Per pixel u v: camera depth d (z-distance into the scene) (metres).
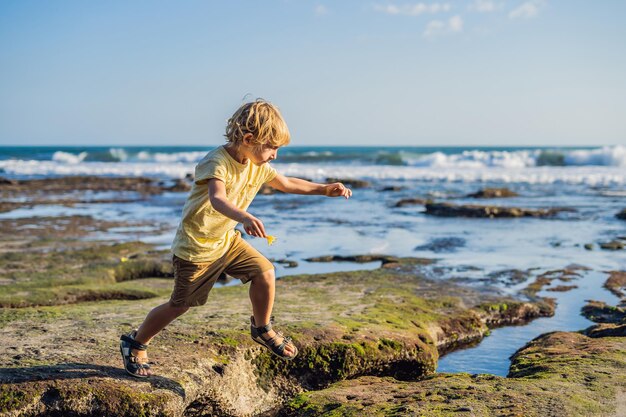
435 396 4.38
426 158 48.44
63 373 4.23
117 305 6.92
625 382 4.55
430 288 8.66
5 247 12.64
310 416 4.41
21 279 9.30
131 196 27.23
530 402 4.12
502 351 6.55
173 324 5.70
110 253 11.86
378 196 26.86
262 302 4.21
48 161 55.25
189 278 4.03
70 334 5.28
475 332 7.11
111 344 5.00
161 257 11.24
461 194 27.52
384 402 4.39
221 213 3.55
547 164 46.12
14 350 4.72
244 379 5.05
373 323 6.25
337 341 5.56
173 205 23.02
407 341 5.87
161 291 8.44
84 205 22.84
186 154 55.69
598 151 45.56
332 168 45.47
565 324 7.52
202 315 6.18
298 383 5.32
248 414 4.94
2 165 49.00
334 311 6.75
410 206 22.27
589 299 8.50
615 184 32.81
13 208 21.36
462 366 6.07
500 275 9.86
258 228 3.41
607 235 14.62
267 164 4.11
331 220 17.92
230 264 4.18
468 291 8.55
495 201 23.86
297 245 13.23
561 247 12.89
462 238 14.24
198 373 4.64
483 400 4.21
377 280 9.13
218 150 3.84
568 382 4.57
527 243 13.46
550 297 8.59
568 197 25.48
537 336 6.93
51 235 14.51
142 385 4.23
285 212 20.22
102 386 4.11
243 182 3.93
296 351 4.48
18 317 5.91
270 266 4.20
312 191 4.29
